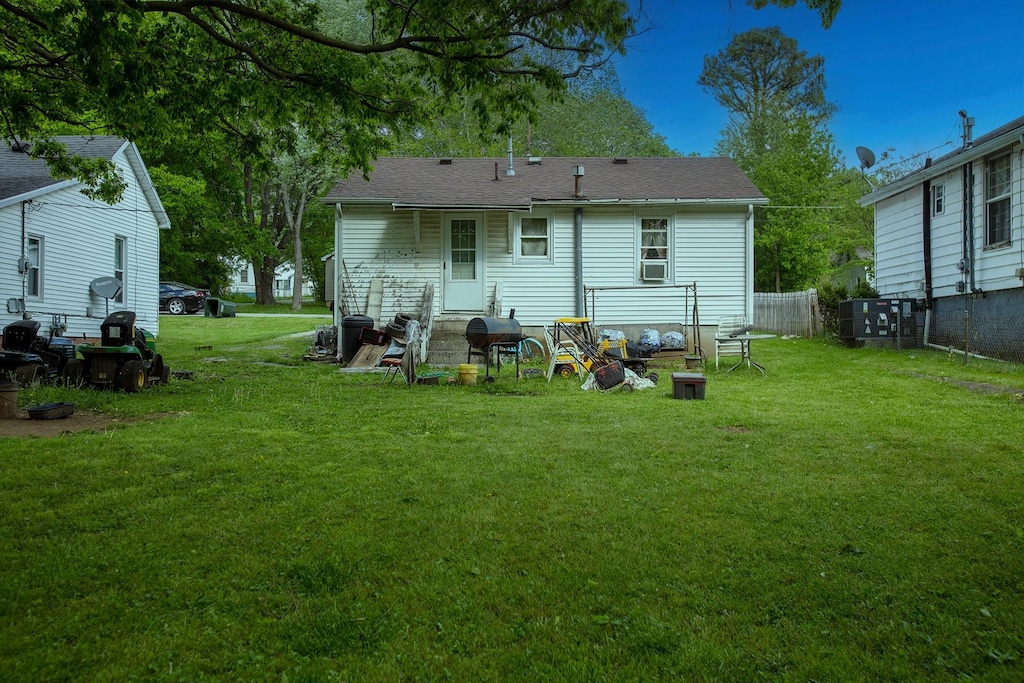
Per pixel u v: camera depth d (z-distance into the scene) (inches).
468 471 209.3
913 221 649.0
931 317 611.8
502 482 196.7
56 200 607.8
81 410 313.0
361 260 595.5
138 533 152.6
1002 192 510.9
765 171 1200.8
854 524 160.4
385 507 173.2
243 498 179.8
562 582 129.3
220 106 371.9
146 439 245.1
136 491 182.7
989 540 149.9
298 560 137.9
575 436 261.9
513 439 256.2
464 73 306.3
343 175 418.0
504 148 1258.0
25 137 405.7
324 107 376.2
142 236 759.7
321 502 177.0
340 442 249.9
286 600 121.8
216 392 383.2
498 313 569.9
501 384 423.8
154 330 785.6
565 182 636.7
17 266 559.2
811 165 1211.2
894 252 695.1
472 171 674.2
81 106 387.9
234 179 1424.7
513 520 163.5
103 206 681.6
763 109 1568.7
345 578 130.9
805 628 112.3
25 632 108.7
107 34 257.3
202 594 123.3
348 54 366.3
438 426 283.0
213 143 418.0
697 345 556.4
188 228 1418.6
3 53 367.9
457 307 596.7
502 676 98.7
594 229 600.4
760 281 1205.7
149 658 101.7
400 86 378.3
